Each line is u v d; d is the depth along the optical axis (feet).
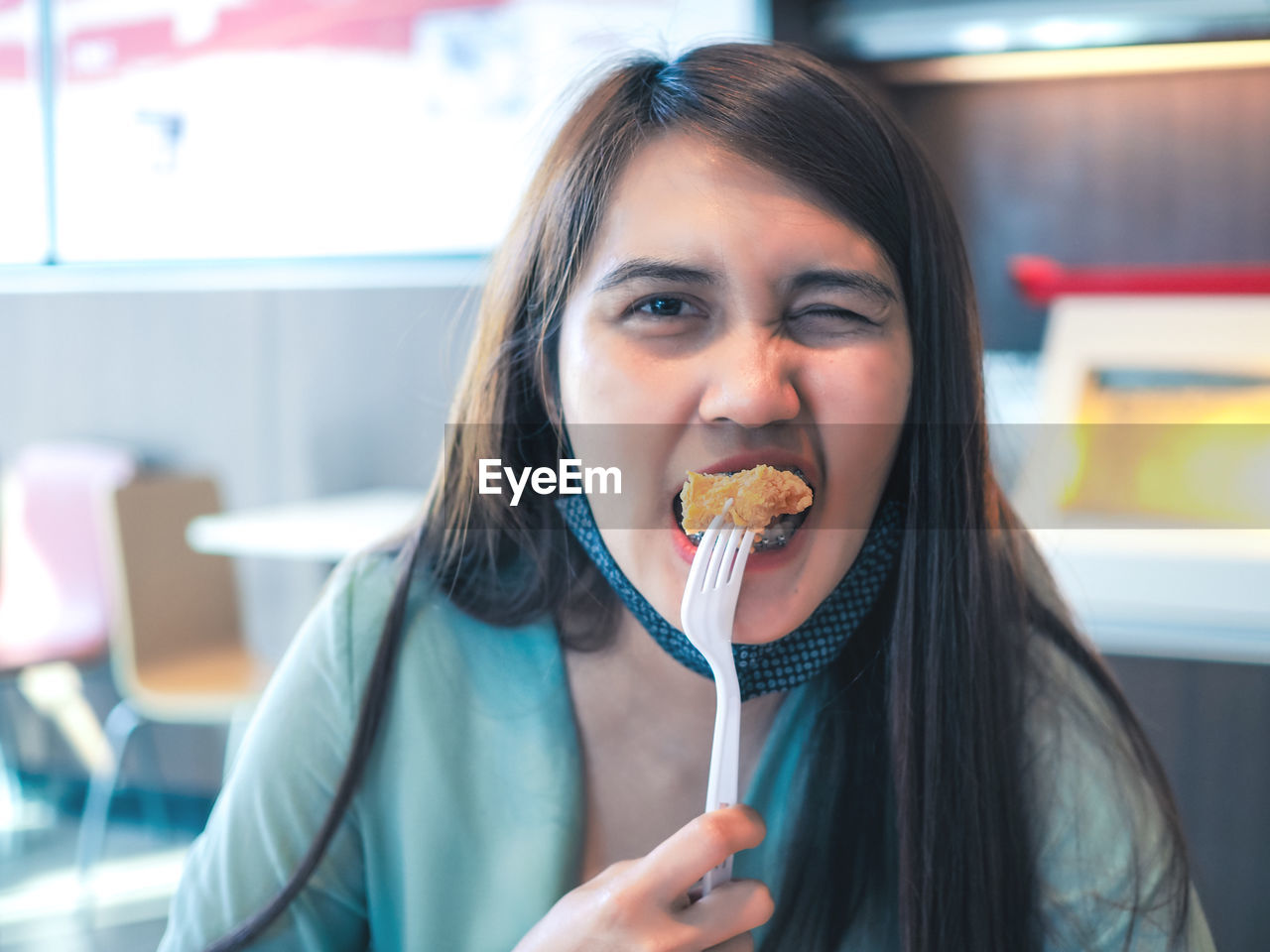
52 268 8.92
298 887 1.86
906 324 1.68
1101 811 1.89
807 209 1.58
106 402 8.86
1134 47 6.40
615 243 1.61
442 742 1.91
